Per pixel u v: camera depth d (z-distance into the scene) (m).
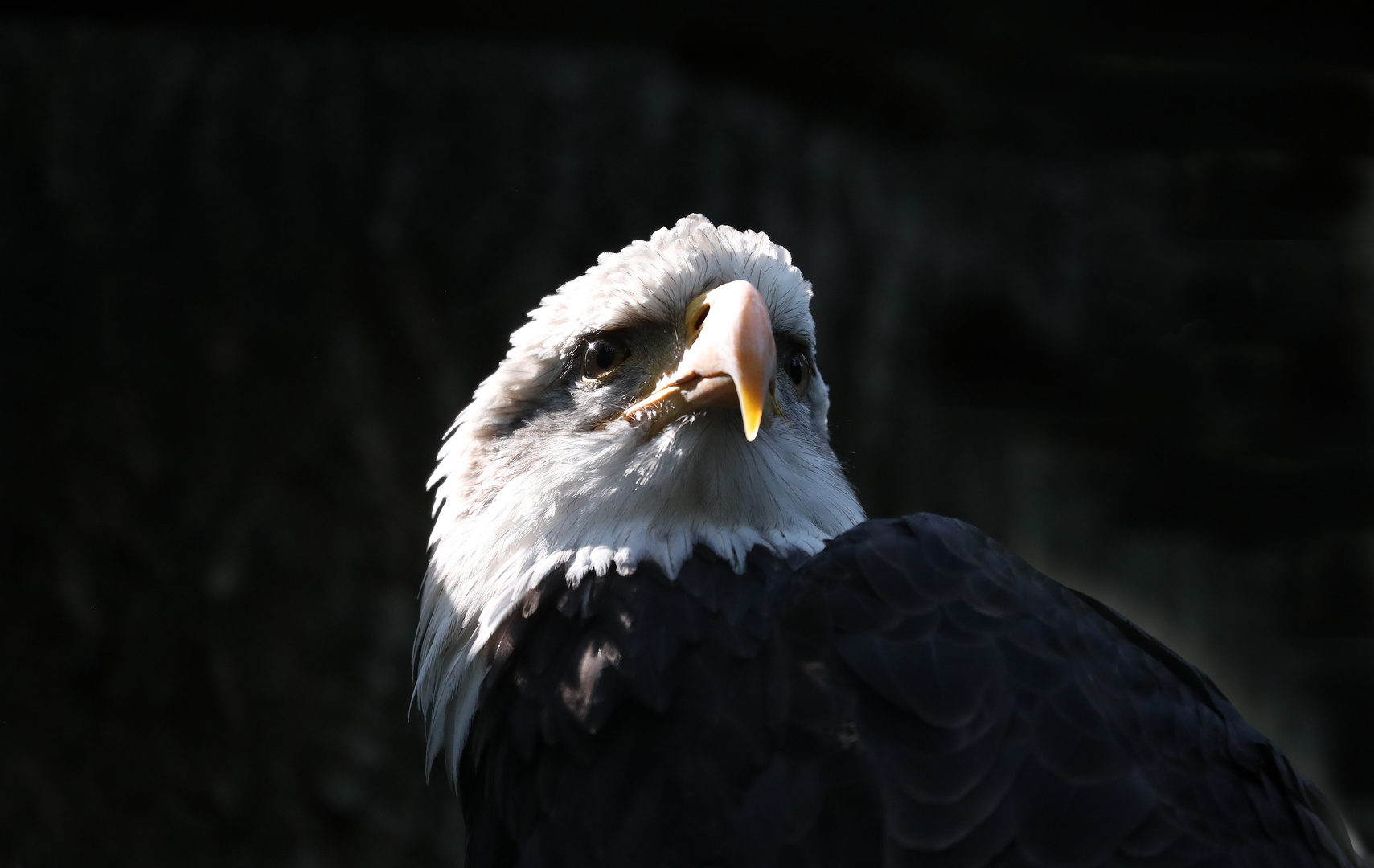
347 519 11.67
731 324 4.57
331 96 11.98
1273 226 13.88
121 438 11.55
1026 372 13.79
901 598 4.12
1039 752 3.86
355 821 11.46
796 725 3.96
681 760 4.03
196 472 11.59
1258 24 12.27
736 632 4.27
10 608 11.45
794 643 4.12
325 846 11.43
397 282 11.80
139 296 11.70
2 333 11.59
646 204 12.07
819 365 12.71
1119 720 4.05
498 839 4.48
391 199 11.86
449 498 5.38
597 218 11.99
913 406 13.01
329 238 11.82
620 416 4.90
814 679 4.01
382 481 11.69
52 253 11.66
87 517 11.53
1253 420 14.20
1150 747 4.07
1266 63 12.66
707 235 5.13
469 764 4.91
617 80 12.24
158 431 11.59
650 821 3.98
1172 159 13.86
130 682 11.46
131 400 11.59
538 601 4.57
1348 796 13.90
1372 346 13.97
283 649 11.56
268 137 11.87
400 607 11.69
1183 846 3.89
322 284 11.81
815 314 12.66
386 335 11.81
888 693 3.91
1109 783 3.85
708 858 3.88
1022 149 13.59
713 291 4.78
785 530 4.90
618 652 4.28
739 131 12.50
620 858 3.96
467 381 11.80
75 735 11.41
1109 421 14.15
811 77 12.89
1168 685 4.42
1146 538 14.15
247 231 11.78
